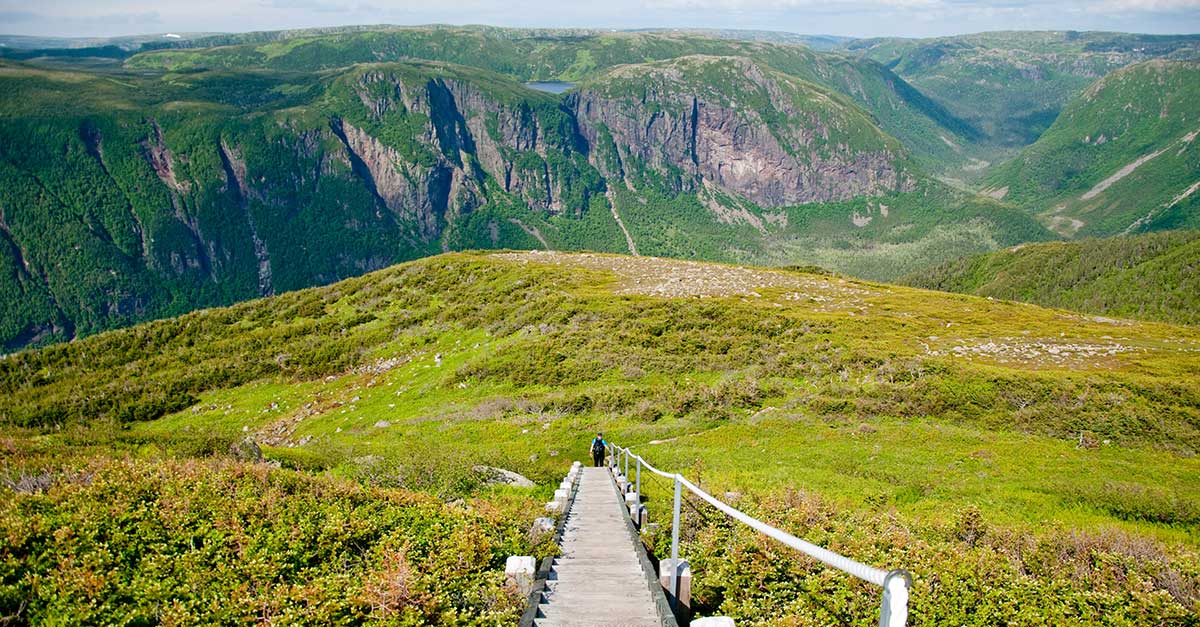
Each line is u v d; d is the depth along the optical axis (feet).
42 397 211.20
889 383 122.62
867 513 53.47
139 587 27.99
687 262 267.18
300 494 41.88
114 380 214.69
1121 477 82.28
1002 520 63.21
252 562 30.22
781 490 60.13
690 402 126.82
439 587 28.19
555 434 121.60
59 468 44.88
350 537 35.68
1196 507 66.90
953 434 100.99
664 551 39.01
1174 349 150.51
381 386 173.68
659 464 92.68
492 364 162.81
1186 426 101.30
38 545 30.89
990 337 157.38
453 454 78.89
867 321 167.84
